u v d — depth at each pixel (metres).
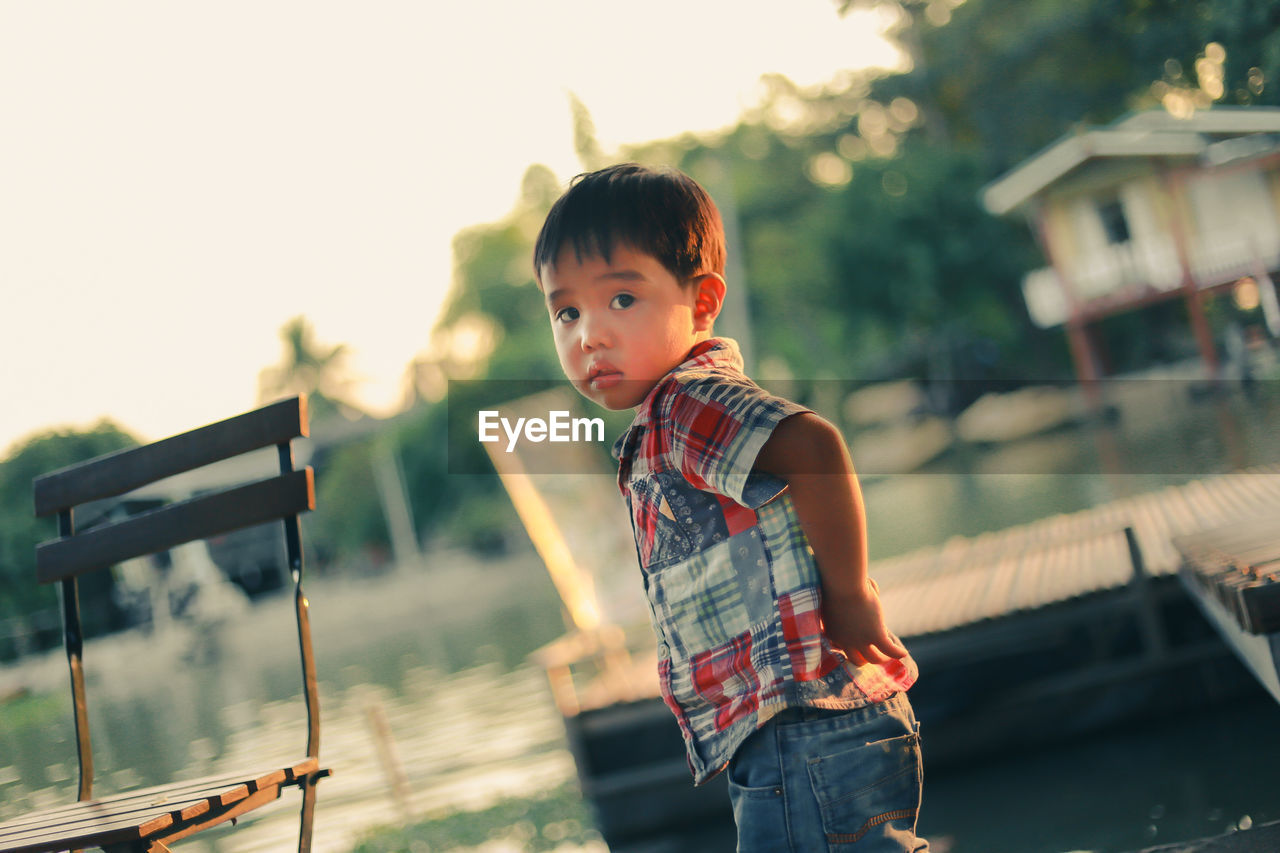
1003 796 3.53
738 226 32.47
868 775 1.12
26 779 7.08
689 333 1.22
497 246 44.59
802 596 1.12
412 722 7.09
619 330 1.18
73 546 2.02
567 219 1.19
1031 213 20.23
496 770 5.00
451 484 39.56
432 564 38.34
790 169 34.53
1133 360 19.47
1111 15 19.78
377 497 41.91
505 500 37.91
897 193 29.16
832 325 31.81
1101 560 5.02
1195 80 12.27
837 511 1.11
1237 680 4.05
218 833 4.64
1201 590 2.49
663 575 1.21
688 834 3.91
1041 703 4.07
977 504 14.26
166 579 23.55
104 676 20.34
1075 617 4.12
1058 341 28.16
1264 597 1.53
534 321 42.22
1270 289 11.77
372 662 14.33
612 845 3.91
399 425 41.12
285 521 1.85
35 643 17.59
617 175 1.21
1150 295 18.27
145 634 22.61
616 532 7.22
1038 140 25.75
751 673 1.14
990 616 4.13
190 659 21.94
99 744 8.76
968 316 29.09
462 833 3.85
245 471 21.86
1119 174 18.44
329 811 4.70
